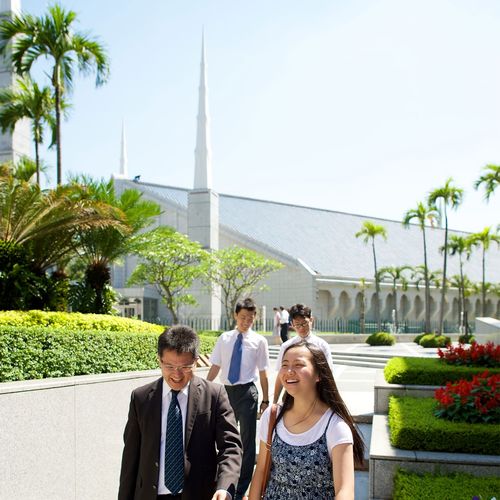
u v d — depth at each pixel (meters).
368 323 44.78
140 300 35.06
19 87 18.20
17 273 10.25
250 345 7.05
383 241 56.94
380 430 7.33
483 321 18.42
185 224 41.59
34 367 6.46
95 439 6.49
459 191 34.72
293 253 45.19
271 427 3.40
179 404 3.74
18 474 5.37
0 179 10.52
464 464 5.86
